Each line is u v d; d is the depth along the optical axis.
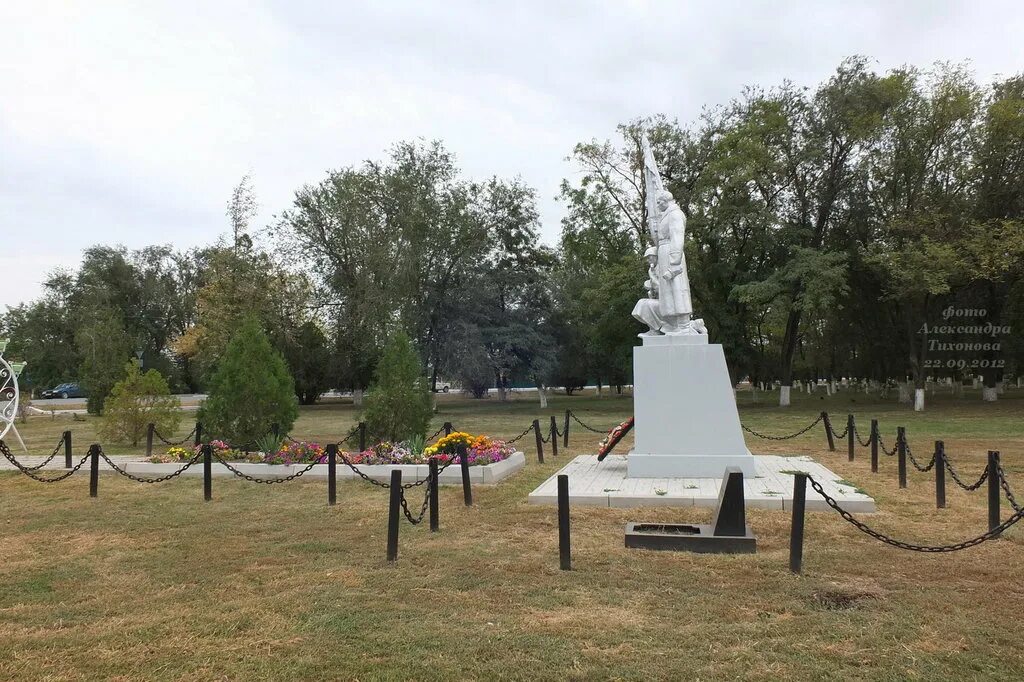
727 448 11.08
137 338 48.19
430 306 32.38
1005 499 9.46
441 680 4.12
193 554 7.12
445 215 32.62
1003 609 5.15
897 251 25.86
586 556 6.74
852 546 7.01
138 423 18.30
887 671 4.15
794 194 30.62
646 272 29.59
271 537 7.81
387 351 14.97
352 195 32.69
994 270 23.86
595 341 34.69
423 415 14.52
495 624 4.99
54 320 51.28
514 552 6.98
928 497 9.59
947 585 5.75
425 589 5.82
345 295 35.12
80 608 5.46
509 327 33.78
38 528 8.46
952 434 18.03
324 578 6.18
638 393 11.46
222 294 27.88
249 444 14.06
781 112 30.20
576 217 34.59
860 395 44.81
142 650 4.60
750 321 36.31
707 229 30.58
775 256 30.66
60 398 53.44
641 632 4.80
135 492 10.91
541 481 11.38
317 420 27.92
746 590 5.67
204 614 5.26
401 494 7.43
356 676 4.19
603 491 9.71
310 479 11.89
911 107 28.34
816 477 10.93
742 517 6.99
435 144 33.47
